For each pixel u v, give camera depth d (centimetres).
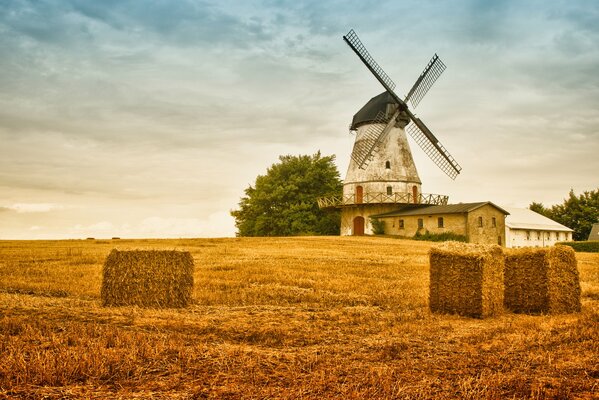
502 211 6050
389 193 6116
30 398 601
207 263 2533
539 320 1199
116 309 1281
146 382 671
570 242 5300
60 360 725
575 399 630
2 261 2555
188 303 1400
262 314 1240
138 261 1381
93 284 1762
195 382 672
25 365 704
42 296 1509
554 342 932
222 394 627
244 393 628
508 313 1377
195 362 764
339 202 6450
